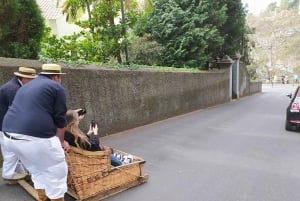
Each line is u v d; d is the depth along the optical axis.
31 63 7.57
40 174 4.39
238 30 24.64
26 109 4.09
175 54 19.31
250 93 35.19
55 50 11.27
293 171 6.68
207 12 20.42
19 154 4.22
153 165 6.93
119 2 14.11
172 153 7.93
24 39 8.30
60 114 4.20
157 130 10.97
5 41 8.03
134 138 9.58
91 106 9.20
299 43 101.38
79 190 4.81
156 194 5.36
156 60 19.25
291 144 9.12
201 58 19.89
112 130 10.16
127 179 5.49
